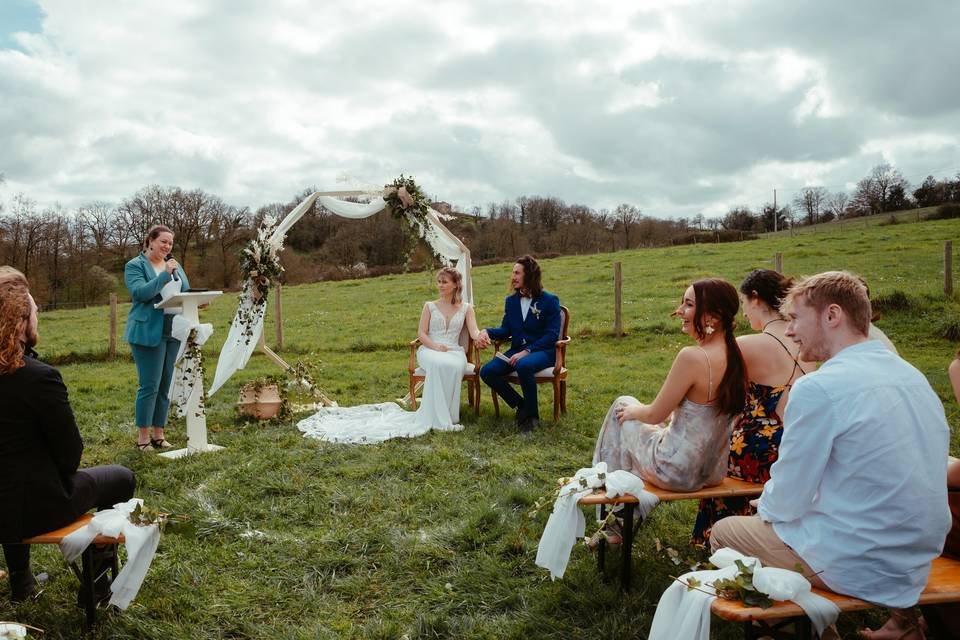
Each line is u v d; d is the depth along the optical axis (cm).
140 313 606
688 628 226
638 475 361
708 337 331
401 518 441
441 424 673
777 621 244
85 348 1439
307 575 361
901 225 3462
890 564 219
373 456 576
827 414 225
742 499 368
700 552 376
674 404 330
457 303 752
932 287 1532
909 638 272
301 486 502
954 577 244
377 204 787
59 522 299
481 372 701
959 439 588
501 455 577
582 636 296
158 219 4588
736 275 2134
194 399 596
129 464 562
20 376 286
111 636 297
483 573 355
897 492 216
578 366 1091
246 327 757
